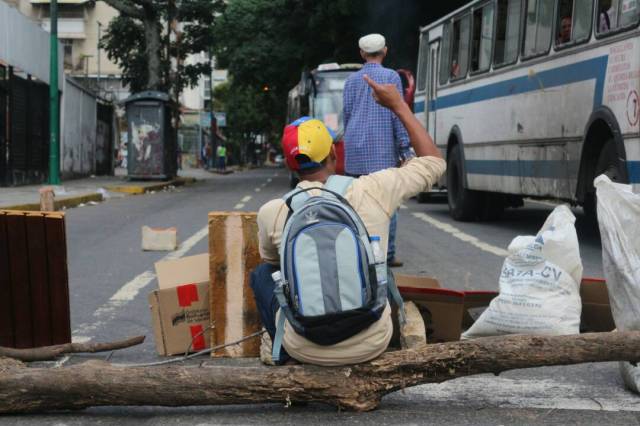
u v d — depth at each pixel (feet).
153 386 16.03
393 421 15.97
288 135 16.44
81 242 45.75
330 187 16.08
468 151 58.29
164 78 130.52
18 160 92.99
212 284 20.94
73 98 117.08
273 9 134.62
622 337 16.26
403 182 16.19
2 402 16.34
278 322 16.21
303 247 15.05
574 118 41.19
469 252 40.81
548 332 19.49
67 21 277.64
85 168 125.90
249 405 17.20
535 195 46.78
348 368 16.10
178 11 129.29
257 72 144.36
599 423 15.88
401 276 22.09
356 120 30.86
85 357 21.02
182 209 69.87
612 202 18.85
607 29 37.63
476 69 57.16
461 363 16.15
